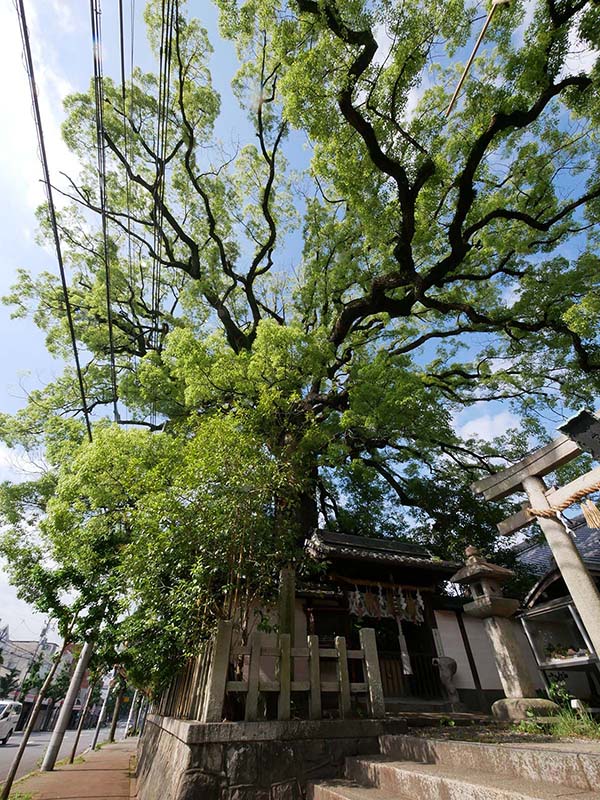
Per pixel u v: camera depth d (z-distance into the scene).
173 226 14.62
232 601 5.66
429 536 15.88
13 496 11.54
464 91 9.40
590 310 8.77
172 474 6.26
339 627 9.60
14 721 23.86
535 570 14.12
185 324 16.45
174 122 14.36
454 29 8.20
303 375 9.38
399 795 3.61
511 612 7.24
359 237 14.30
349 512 16.05
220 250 15.48
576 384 12.75
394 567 9.83
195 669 5.82
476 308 14.04
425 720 6.07
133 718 35.59
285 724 4.62
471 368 15.52
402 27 7.98
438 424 11.27
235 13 9.44
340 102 8.31
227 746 4.31
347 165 9.48
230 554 5.53
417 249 12.60
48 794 8.06
